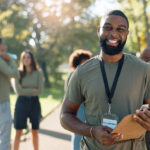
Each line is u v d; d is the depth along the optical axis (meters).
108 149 1.99
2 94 3.82
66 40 34.12
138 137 1.98
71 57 3.93
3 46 4.01
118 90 1.94
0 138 3.85
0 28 26.61
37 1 32.00
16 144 4.82
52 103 13.91
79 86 2.08
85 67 2.05
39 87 4.91
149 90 2.01
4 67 3.80
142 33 18.59
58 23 33.44
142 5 18.06
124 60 2.00
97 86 1.98
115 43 1.96
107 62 2.01
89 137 2.06
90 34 33.16
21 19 28.42
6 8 29.67
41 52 33.41
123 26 1.96
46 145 5.70
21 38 28.31
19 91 4.82
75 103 2.13
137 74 1.96
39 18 32.69
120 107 1.95
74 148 3.65
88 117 2.08
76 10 33.28
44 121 8.41
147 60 3.78
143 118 1.77
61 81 43.44
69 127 2.07
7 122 3.86
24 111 4.83
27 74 4.93
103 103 1.97
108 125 1.91
